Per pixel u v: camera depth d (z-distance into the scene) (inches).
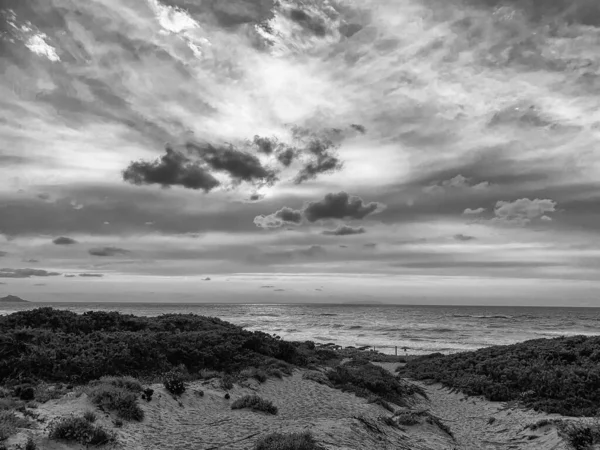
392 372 1362.0
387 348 2256.4
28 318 1006.4
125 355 774.5
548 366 954.7
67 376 663.8
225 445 447.5
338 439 475.5
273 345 1158.3
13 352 700.0
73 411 478.6
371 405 745.6
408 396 940.6
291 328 3639.3
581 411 684.1
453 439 619.5
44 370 665.6
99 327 1080.8
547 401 748.0
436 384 1118.4
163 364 830.5
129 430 466.3
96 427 426.0
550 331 3373.5
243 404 628.1
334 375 962.1
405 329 3545.8
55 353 718.5
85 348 788.6
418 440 569.3
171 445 440.1
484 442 611.2
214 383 755.4
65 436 391.5
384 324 4197.8
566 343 1157.7
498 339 2743.6
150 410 546.9
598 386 786.2
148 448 424.2
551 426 604.4
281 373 919.0
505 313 7711.6
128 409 507.2
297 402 730.8
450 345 2389.3
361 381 927.0
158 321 1252.5
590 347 1061.1
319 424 538.3
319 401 744.3
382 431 560.1
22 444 362.6
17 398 524.4
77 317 1096.2
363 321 4722.0
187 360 899.4
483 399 882.1
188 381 767.1
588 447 499.2
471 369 1101.1
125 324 1146.7
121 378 645.3
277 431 498.3
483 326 3937.0
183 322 1309.1
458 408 856.3
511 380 928.3
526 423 661.9
